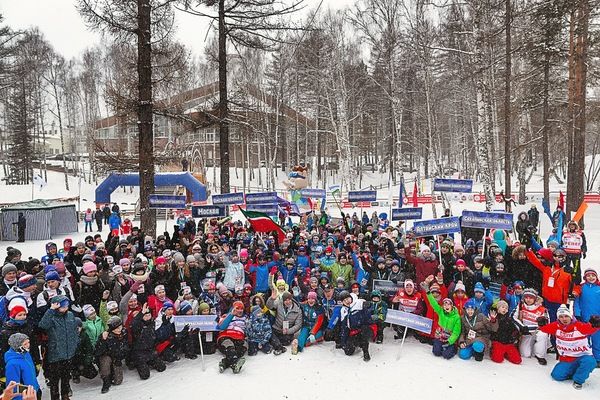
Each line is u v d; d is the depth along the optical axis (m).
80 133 61.00
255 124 39.03
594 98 28.50
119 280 8.62
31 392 4.54
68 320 6.54
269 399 6.70
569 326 6.91
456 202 33.28
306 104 44.41
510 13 16.97
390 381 7.18
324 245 12.02
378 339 8.84
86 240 11.92
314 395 6.79
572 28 18.38
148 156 13.70
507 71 17.52
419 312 8.72
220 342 8.14
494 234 11.10
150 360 7.66
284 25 17.34
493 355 7.86
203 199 28.22
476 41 16.77
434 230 10.30
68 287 8.10
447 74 34.16
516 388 6.86
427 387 6.96
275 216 18.03
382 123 48.91
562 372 7.01
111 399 6.75
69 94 53.16
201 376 7.45
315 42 33.91
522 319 8.07
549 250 8.88
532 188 38.44
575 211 18.95
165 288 8.95
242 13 15.80
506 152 18.17
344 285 9.34
